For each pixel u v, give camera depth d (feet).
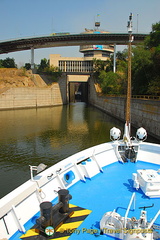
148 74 143.84
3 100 246.27
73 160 26.37
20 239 15.80
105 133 121.60
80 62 367.86
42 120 172.55
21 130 130.52
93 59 326.24
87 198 21.89
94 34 274.16
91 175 27.09
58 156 79.46
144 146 33.01
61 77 339.16
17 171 64.75
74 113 224.12
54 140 105.19
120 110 177.06
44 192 20.84
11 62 369.30
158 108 99.30
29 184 19.39
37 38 287.28
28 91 272.31
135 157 32.48
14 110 244.42
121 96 187.83
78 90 504.43
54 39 288.71
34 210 18.81
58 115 205.87
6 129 133.59
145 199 21.57
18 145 95.61
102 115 210.38
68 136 114.11
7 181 57.41
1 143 99.14
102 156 31.63
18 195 17.43
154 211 19.51
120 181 25.93
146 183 22.03
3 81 275.80
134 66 161.07
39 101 288.92
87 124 154.30
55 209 16.94
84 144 97.35
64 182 23.73
